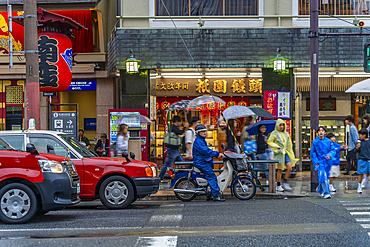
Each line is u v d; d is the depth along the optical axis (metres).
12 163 7.53
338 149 11.09
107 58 18.08
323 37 15.09
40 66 12.79
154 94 16.09
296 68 15.39
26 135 9.39
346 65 15.08
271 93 15.23
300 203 9.28
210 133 16.98
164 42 15.23
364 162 11.21
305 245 5.64
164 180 14.22
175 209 8.88
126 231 6.66
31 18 11.20
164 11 15.60
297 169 16.89
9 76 18.11
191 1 15.62
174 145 12.74
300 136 16.84
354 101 17.14
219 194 11.30
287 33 15.10
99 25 18.03
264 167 12.29
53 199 7.55
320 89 16.88
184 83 17.41
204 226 6.91
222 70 16.02
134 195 9.64
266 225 6.89
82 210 9.39
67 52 13.09
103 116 18.16
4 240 6.10
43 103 18.20
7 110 18.31
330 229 6.55
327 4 15.64
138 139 13.55
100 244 5.79
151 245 5.69
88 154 9.97
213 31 15.17
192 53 15.19
